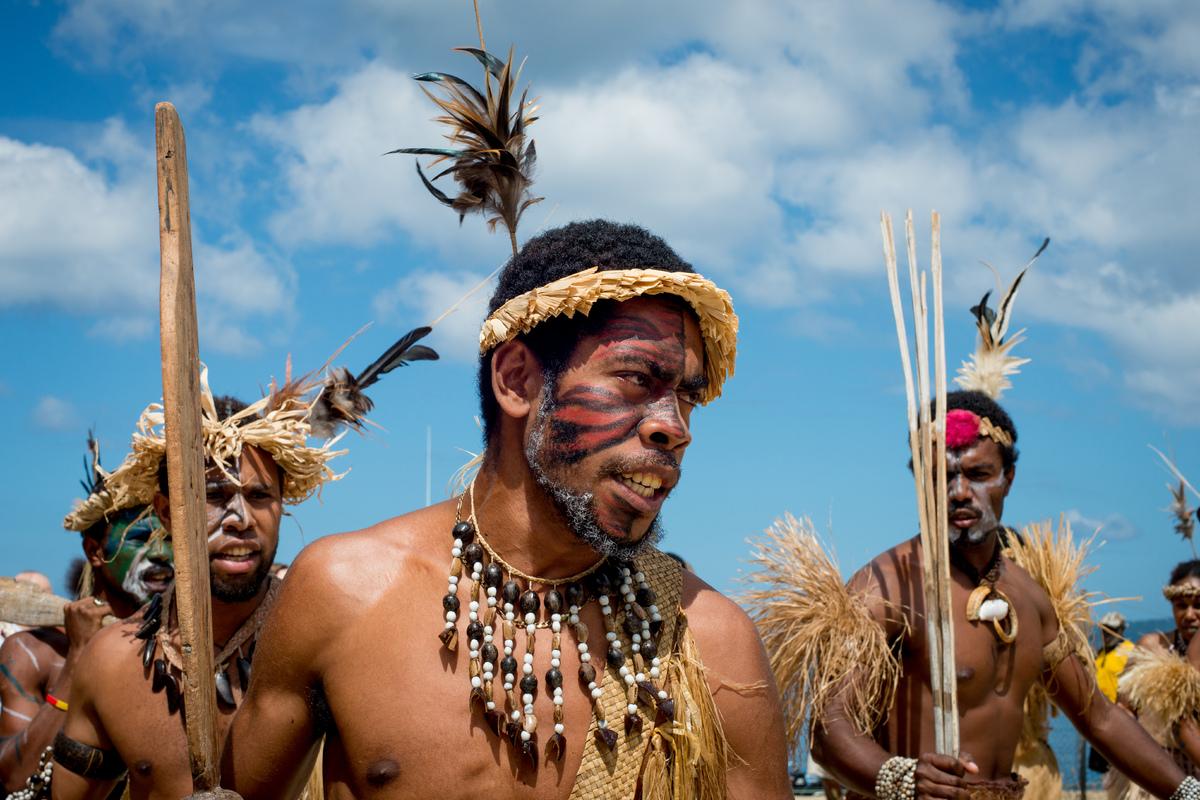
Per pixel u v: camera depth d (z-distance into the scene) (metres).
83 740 3.33
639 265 2.12
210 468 3.31
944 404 3.98
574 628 2.11
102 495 4.23
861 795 4.24
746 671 2.19
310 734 2.15
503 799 2.00
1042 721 4.99
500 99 2.55
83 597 4.80
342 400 3.60
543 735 2.04
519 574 2.12
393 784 2.01
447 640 2.04
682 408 2.13
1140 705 5.75
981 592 4.14
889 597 4.14
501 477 2.14
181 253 2.09
